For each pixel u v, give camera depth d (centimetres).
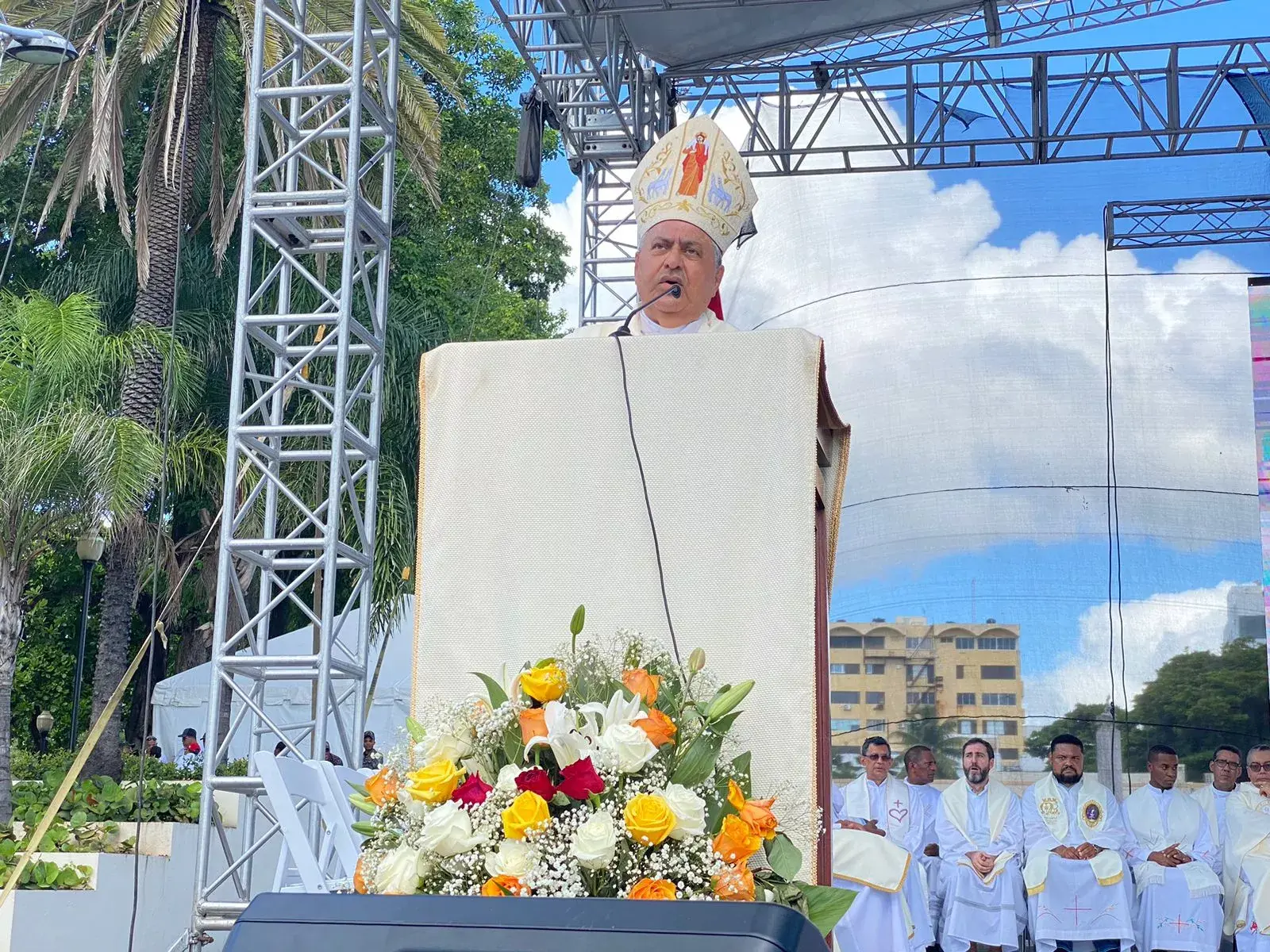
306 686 1223
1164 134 873
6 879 697
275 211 564
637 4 829
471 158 2008
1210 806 779
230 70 1369
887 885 695
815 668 222
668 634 224
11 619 1018
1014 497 826
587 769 184
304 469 1307
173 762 1248
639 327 340
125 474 1034
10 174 1697
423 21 1212
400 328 1441
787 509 224
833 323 877
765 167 955
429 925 123
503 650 229
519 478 234
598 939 119
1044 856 758
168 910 776
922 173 891
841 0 852
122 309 1589
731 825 187
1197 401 823
